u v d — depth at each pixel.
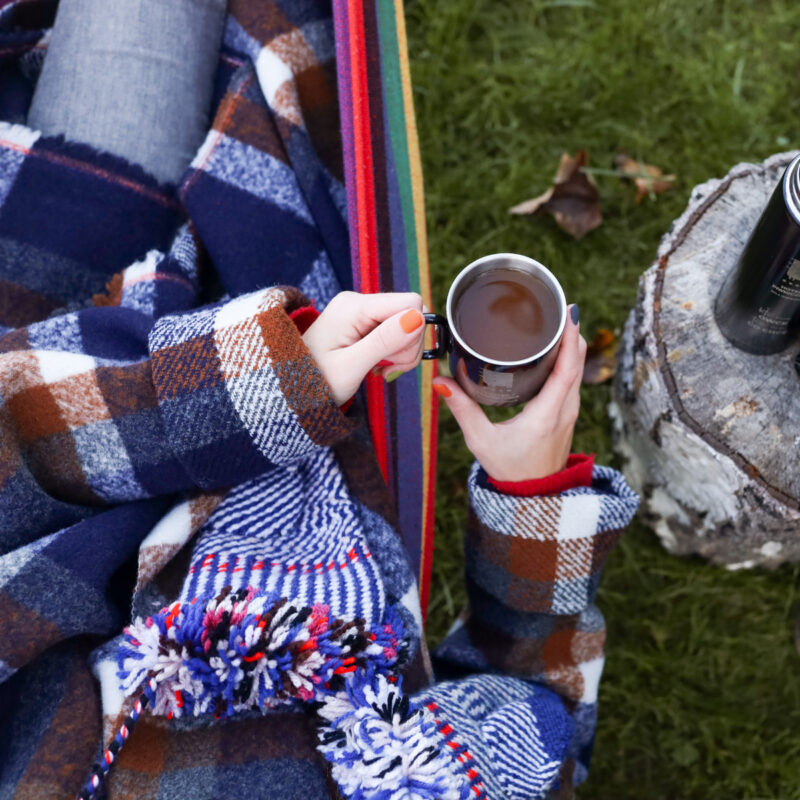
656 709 1.64
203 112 1.41
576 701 1.20
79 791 0.91
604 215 1.85
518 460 1.04
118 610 1.03
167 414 0.96
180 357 0.96
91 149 1.28
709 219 1.28
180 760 0.92
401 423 1.34
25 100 1.47
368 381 1.16
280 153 1.34
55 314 1.27
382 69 1.30
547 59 1.91
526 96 1.89
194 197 1.30
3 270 1.24
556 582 1.12
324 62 1.45
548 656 1.18
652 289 1.25
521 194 1.86
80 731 0.94
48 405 1.00
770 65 1.90
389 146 1.31
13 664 0.93
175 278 1.24
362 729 0.84
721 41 1.90
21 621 0.92
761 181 1.29
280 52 1.39
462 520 1.74
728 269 1.25
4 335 1.11
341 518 1.09
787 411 1.18
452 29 1.90
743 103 1.87
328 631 0.87
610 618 1.70
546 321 0.89
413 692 1.05
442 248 1.85
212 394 0.95
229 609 0.86
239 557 1.02
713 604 1.69
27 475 0.99
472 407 1.03
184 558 1.07
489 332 0.89
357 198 1.17
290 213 1.31
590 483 1.13
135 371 1.00
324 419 0.96
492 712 1.04
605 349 1.74
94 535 0.99
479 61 1.92
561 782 1.14
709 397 1.20
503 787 0.97
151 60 1.33
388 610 1.01
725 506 1.33
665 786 1.62
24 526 0.99
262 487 1.10
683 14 1.90
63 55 1.33
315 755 0.93
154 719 0.94
